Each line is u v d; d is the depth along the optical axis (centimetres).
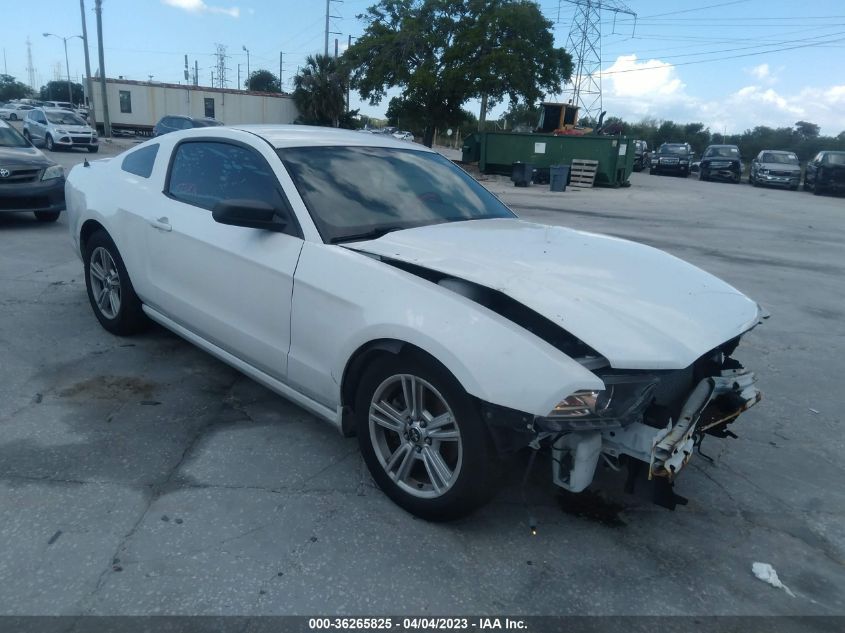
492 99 3638
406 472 307
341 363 316
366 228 354
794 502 347
